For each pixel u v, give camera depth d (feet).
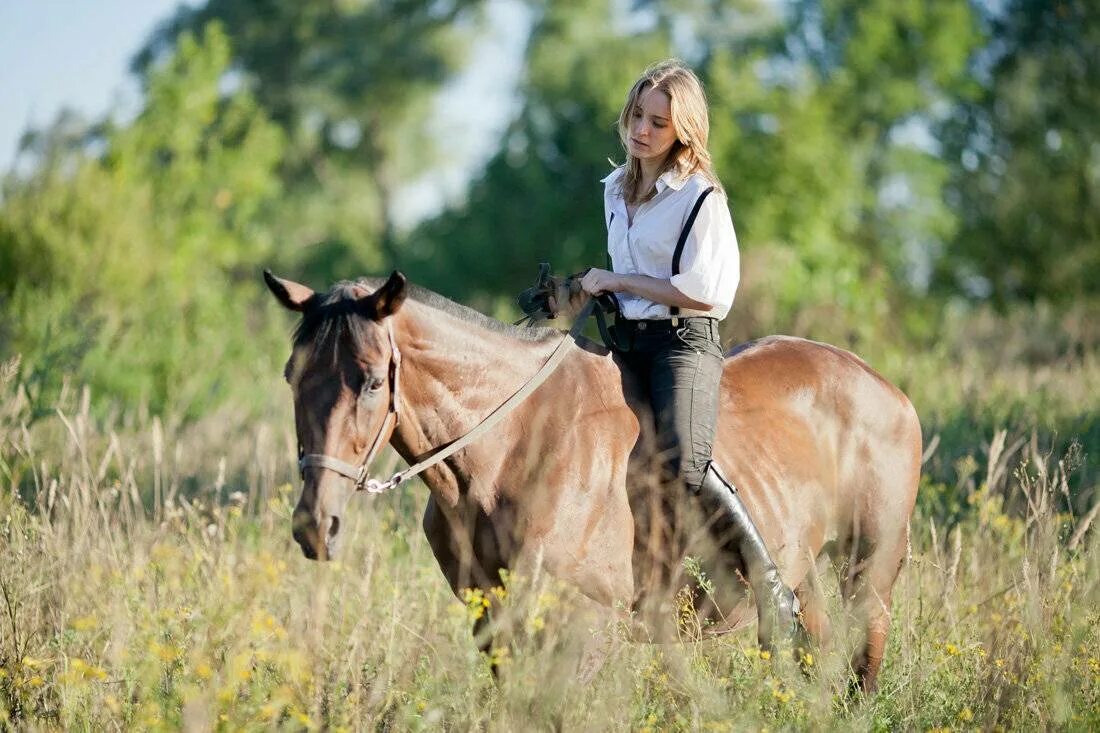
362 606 25.91
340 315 22.06
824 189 104.32
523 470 23.99
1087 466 43.01
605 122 161.58
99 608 26.40
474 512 24.08
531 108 181.47
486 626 23.85
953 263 150.71
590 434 24.57
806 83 115.44
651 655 25.20
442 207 197.47
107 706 22.98
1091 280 136.05
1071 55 162.50
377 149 259.80
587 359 25.54
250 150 112.98
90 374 56.44
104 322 63.72
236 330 77.41
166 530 32.19
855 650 28.14
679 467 24.68
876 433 29.27
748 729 22.04
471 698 22.22
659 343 25.90
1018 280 142.61
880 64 155.02
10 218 79.56
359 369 21.79
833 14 163.12
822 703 23.47
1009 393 57.06
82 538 29.30
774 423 27.50
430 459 23.58
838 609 26.84
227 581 26.45
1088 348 82.07
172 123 107.14
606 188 27.61
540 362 25.04
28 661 24.71
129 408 56.08
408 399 23.45
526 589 23.29
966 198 153.79
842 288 94.58
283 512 33.47
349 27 250.57
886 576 29.22
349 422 21.70
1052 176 143.23
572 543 23.88
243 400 59.11
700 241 25.40
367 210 255.50
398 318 23.22
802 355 29.35
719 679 24.26
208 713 20.97
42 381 40.29
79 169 84.23
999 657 26.78
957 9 154.20
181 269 93.35
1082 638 25.17
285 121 245.65
